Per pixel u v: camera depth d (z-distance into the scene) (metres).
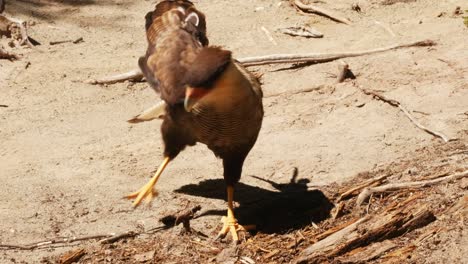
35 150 10.13
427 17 13.31
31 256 8.18
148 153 10.08
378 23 13.09
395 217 8.12
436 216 8.30
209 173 9.70
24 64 12.08
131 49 12.60
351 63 11.84
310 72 11.80
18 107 11.09
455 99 10.95
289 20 13.38
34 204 9.04
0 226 8.64
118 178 9.55
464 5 13.67
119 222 8.73
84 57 12.34
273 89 11.42
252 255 8.09
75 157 9.98
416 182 8.95
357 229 8.10
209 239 8.43
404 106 10.78
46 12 13.57
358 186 9.07
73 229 8.62
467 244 7.74
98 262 8.07
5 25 12.70
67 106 11.14
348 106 10.95
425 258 7.68
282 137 10.34
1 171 9.69
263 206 8.96
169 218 8.67
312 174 9.56
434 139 10.17
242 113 7.91
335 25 13.20
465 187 8.74
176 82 8.07
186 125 8.28
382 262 7.76
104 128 10.64
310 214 8.75
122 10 13.78
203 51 7.77
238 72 7.78
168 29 8.72
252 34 12.94
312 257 7.82
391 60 11.87
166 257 8.12
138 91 11.56
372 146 10.09
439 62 11.80
